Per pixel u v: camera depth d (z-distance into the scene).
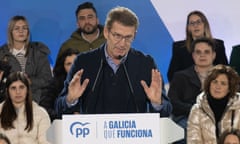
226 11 15.87
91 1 15.75
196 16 14.00
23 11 15.64
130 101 9.29
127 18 8.90
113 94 9.29
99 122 7.17
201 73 12.79
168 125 7.25
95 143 7.16
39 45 14.04
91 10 14.41
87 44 14.37
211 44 12.74
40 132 10.95
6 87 11.02
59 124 7.16
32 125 10.93
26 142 10.86
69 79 9.39
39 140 10.94
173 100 12.69
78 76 8.54
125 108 9.28
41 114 11.09
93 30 14.38
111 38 8.98
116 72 9.34
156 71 8.39
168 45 15.88
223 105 10.73
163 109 8.45
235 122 10.57
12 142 10.84
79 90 8.57
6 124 10.88
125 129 7.18
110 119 7.18
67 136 7.14
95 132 7.16
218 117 10.73
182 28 15.91
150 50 15.84
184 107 12.51
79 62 9.41
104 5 15.78
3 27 15.55
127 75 9.31
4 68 12.62
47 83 13.26
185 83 12.80
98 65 9.36
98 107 9.30
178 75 12.92
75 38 14.48
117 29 8.91
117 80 9.32
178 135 7.25
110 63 9.34
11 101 10.97
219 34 15.88
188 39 14.07
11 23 13.80
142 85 8.38
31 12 15.66
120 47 9.00
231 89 10.70
